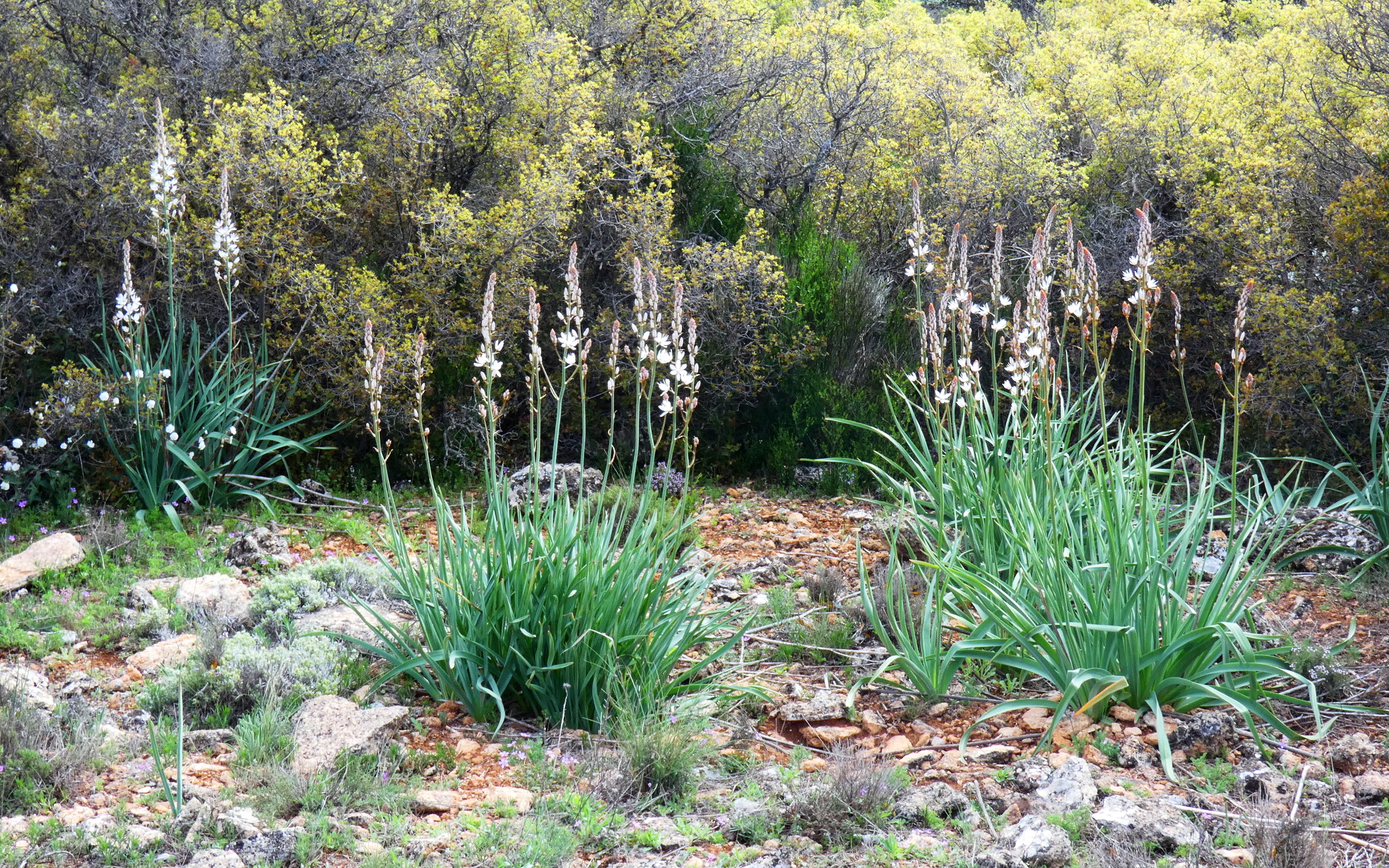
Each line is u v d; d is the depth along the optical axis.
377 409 4.87
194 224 8.40
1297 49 10.75
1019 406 5.63
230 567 6.36
